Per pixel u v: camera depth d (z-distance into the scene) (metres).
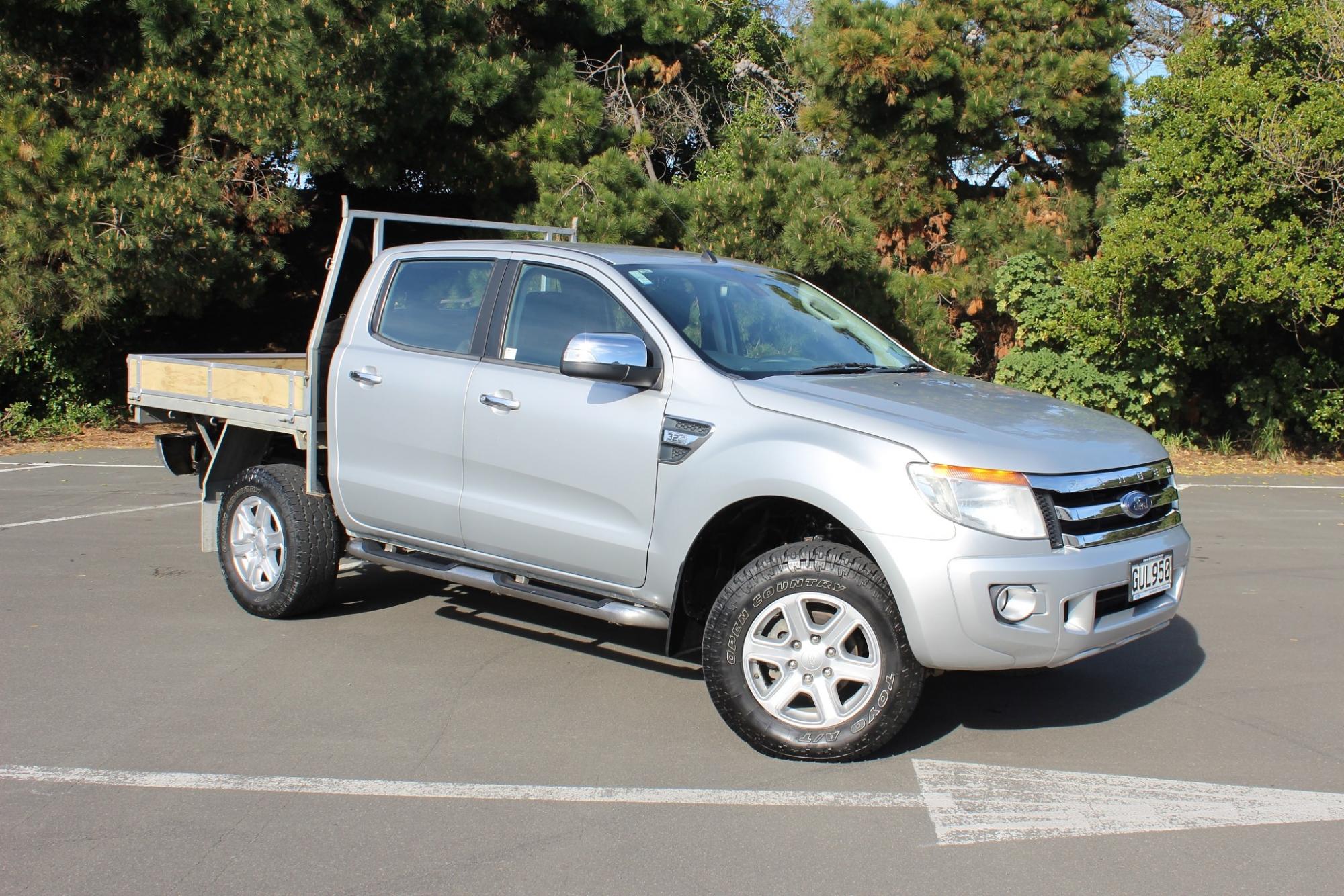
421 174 15.67
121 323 14.57
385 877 3.42
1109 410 14.34
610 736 4.59
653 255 5.55
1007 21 15.61
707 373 4.68
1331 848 3.62
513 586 5.25
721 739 4.57
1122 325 13.52
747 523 4.80
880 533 4.09
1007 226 15.45
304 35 11.97
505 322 5.38
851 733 4.23
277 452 6.72
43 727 4.61
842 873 3.46
